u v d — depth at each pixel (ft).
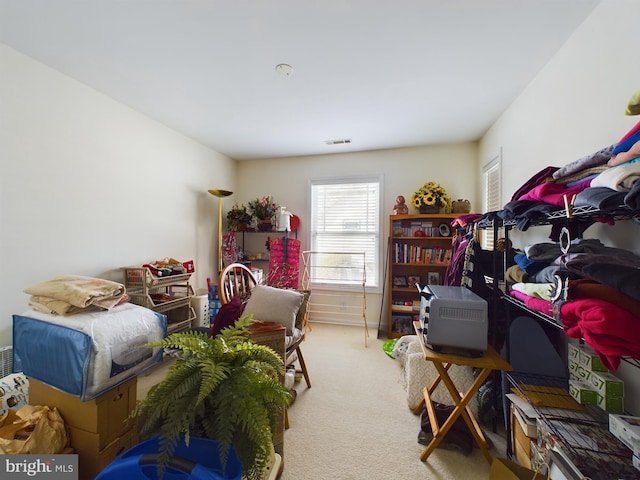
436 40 5.18
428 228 10.66
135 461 2.07
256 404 2.23
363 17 4.64
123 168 7.75
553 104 5.56
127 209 7.89
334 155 12.21
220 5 4.40
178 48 5.46
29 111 5.70
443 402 5.79
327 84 6.73
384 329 11.37
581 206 3.00
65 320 3.77
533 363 5.03
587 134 4.57
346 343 9.85
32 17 4.62
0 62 5.25
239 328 3.16
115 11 4.51
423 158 11.17
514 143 7.32
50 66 6.02
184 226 10.09
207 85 6.80
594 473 2.92
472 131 9.59
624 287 2.42
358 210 12.12
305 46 5.39
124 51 5.54
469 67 6.00
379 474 4.27
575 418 3.75
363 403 6.15
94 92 6.97
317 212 12.60
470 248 6.48
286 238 11.59
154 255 8.79
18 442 3.30
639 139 2.54
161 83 6.72
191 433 2.36
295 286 11.48
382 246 11.66
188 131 9.74
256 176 13.10
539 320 5.25
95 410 3.68
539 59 5.68
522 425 4.13
